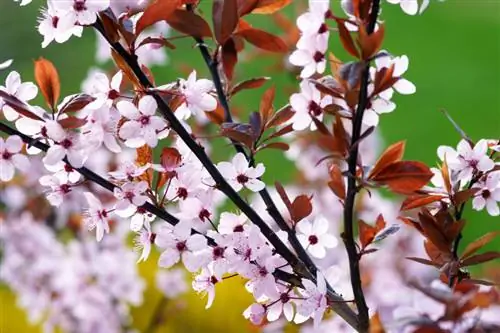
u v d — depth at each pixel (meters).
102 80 0.94
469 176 0.95
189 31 0.95
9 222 1.50
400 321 0.87
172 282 1.44
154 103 0.93
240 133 0.96
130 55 0.94
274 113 0.98
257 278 0.94
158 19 0.93
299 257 0.96
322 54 0.93
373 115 0.94
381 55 0.91
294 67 1.29
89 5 0.92
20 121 0.94
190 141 0.94
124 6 0.96
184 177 0.95
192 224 0.95
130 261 1.46
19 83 0.95
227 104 1.00
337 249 1.51
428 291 0.87
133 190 0.94
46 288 1.47
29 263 1.50
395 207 1.50
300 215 0.96
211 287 0.95
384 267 1.44
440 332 0.86
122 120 0.95
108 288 1.45
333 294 0.95
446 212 0.94
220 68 1.02
